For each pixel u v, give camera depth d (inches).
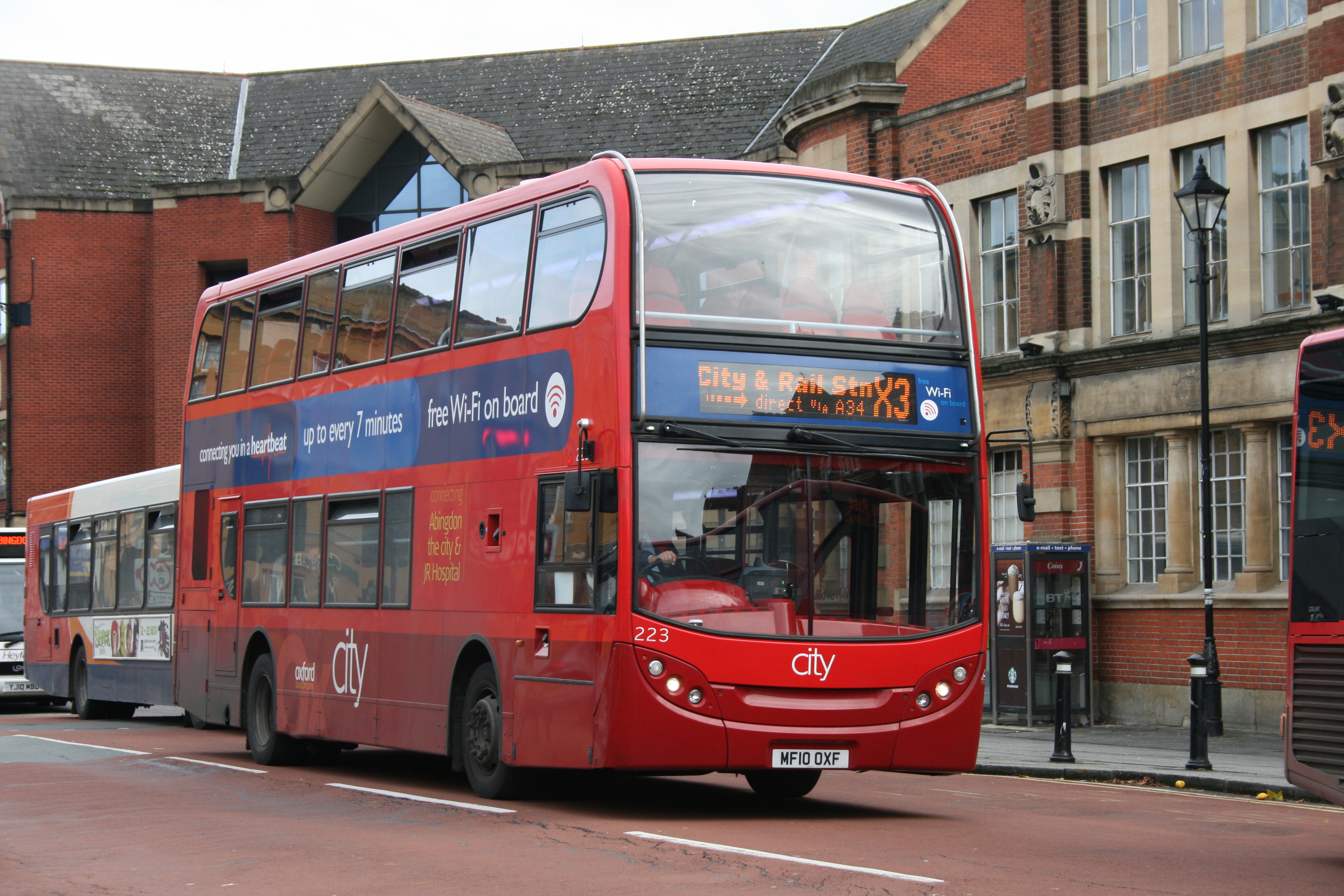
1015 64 1419.8
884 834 526.9
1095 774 766.5
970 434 590.2
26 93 2201.0
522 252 623.8
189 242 2006.6
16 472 2085.4
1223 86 1010.1
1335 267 921.5
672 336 554.6
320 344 780.6
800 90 1347.2
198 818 577.9
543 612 581.0
